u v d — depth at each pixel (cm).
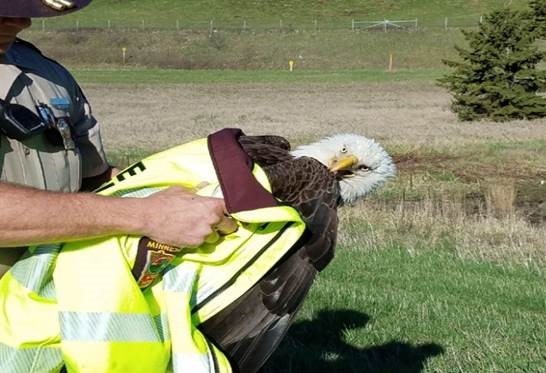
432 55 7506
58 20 8956
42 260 357
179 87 5709
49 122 376
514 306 995
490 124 3525
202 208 354
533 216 1858
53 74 398
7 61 375
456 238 1433
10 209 331
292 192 382
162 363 360
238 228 367
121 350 349
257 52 7700
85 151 421
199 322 370
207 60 7512
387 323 883
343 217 1573
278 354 767
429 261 1237
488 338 839
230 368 366
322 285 1029
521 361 773
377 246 1344
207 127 3469
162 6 9838
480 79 3716
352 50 7706
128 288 352
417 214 1574
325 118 3794
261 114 4019
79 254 355
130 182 373
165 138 3103
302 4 9719
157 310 367
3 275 371
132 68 7250
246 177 363
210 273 368
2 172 361
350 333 847
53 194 342
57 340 358
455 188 2148
